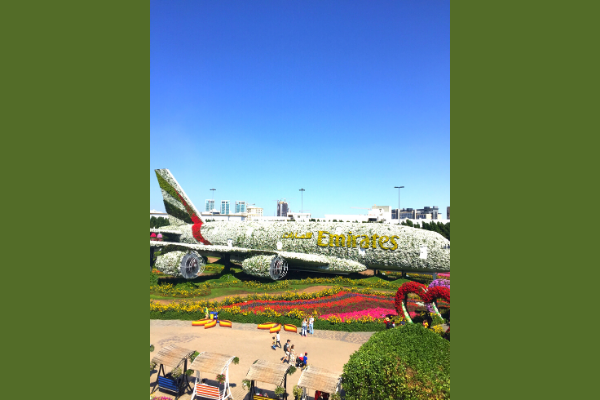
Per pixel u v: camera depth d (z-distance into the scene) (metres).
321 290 38.47
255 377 15.14
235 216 149.00
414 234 41.81
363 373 14.10
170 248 44.44
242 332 25.28
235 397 16.41
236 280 43.09
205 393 15.75
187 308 28.44
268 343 23.11
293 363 19.64
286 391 16.69
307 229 48.53
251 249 46.47
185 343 22.84
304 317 26.97
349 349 22.31
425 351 14.78
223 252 45.62
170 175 57.72
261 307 30.08
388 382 13.65
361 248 43.97
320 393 15.36
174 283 40.97
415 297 34.91
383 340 15.97
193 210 56.88
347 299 33.53
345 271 44.03
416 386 13.17
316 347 22.62
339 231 46.12
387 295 35.97
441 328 24.05
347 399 14.24
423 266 40.38
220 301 32.81
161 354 16.72
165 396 16.34
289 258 43.28
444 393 12.73
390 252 42.09
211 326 26.34
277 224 51.47
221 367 15.63
